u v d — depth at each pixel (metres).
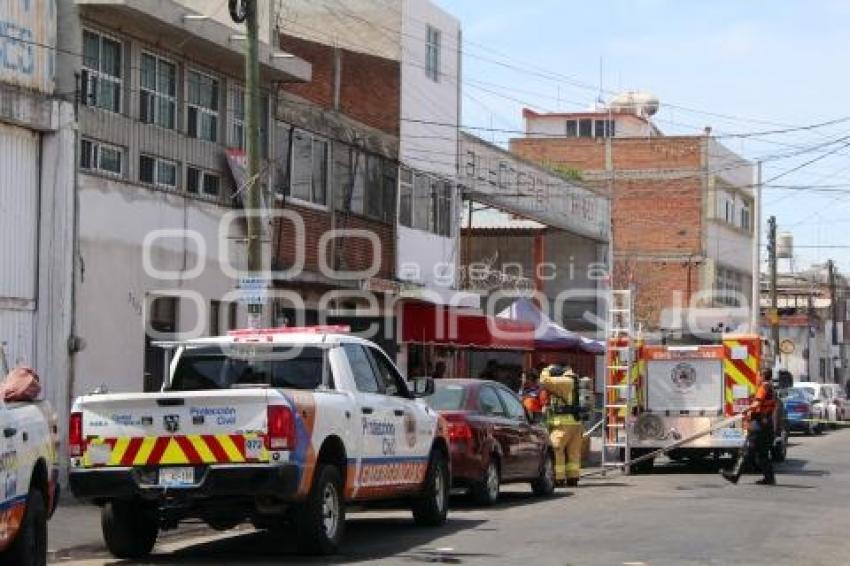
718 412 29.45
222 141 27.78
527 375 27.06
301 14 37.28
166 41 25.39
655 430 29.58
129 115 24.48
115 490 13.65
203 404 13.48
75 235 22.56
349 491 14.87
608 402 29.55
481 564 13.67
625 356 29.39
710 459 34.16
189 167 26.48
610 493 23.64
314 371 15.16
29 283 22.06
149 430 13.62
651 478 27.88
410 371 36.09
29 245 22.08
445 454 17.92
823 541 15.99
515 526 17.55
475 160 41.28
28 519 11.38
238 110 28.52
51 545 15.58
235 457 13.40
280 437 13.34
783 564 13.89
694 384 29.66
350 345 15.70
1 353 12.31
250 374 15.30
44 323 22.17
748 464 28.69
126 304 24.20
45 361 22.12
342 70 34.12
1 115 21.03
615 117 81.81
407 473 16.50
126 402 13.59
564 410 25.22
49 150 22.28
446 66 39.25
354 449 14.91
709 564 13.77
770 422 25.62
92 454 13.73
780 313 84.88
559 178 48.84
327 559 14.13
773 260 62.12
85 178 22.94
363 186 33.91
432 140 38.19
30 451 11.33
